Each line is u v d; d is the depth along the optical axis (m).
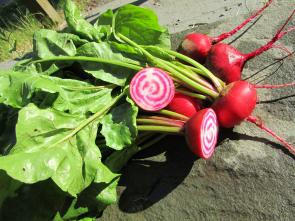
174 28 0.41
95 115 0.31
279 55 0.34
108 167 0.30
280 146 0.29
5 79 0.30
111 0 0.51
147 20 0.34
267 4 0.34
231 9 0.40
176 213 0.29
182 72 0.32
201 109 0.31
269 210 0.27
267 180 0.28
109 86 0.32
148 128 0.31
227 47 0.31
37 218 0.28
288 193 0.27
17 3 0.57
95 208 0.30
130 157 0.32
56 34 0.34
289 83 0.32
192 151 0.29
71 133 0.29
